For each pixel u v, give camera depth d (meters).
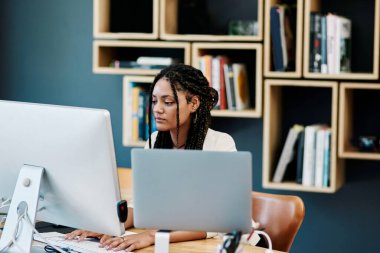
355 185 3.83
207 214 1.90
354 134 3.81
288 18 3.67
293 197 2.75
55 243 2.21
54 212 2.09
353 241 3.85
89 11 4.17
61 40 4.23
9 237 2.01
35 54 4.28
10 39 4.30
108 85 4.18
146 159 1.89
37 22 4.26
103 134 1.91
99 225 2.01
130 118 3.86
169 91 2.43
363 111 3.78
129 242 2.18
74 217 2.05
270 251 2.21
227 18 3.91
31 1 4.26
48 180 2.03
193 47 3.73
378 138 3.71
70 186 2.00
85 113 1.92
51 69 4.27
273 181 3.70
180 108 2.44
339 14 3.75
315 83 3.55
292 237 2.71
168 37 3.77
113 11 3.95
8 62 4.32
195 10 3.92
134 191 1.92
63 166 1.99
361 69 3.73
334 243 3.88
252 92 3.93
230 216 1.90
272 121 3.68
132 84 3.87
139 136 3.86
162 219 1.93
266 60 3.61
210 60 3.72
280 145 3.90
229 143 2.59
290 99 3.89
